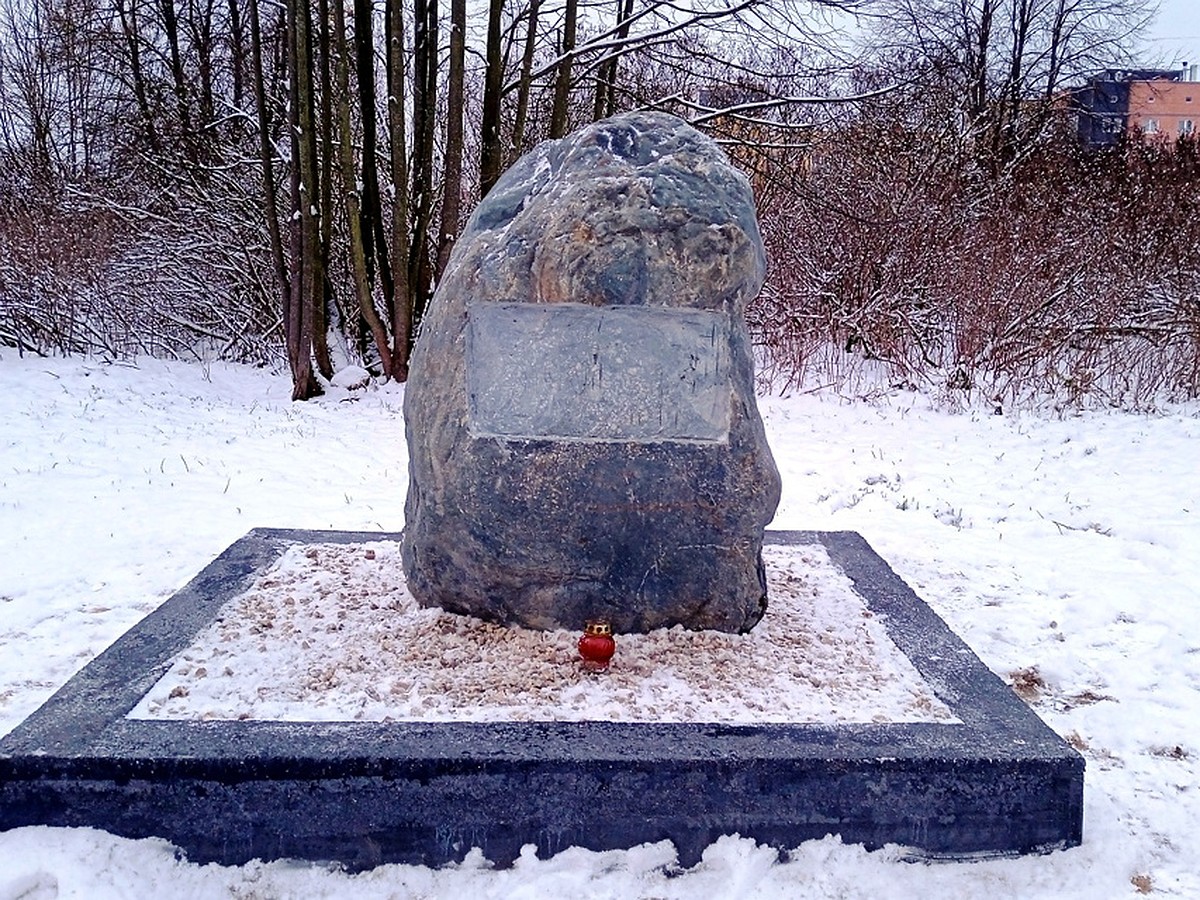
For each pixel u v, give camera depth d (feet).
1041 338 33.73
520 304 10.94
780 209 41.70
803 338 37.06
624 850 8.84
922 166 41.09
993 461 25.39
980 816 8.95
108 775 8.64
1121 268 36.52
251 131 42.04
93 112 52.34
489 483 10.85
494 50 35.42
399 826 8.75
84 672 10.37
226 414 31.30
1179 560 17.61
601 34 37.76
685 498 11.00
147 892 8.37
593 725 9.33
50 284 39.45
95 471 23.34
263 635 11.41
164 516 20.06
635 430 10.93
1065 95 52.75
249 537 15.44
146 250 42.42
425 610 12.03
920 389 34.50
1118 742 11.49
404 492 22.75
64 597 15.74
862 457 26.21
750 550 11.42
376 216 38.27
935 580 17.22
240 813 8.71
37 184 46.29
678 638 11.33
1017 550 18.81
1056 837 9.07
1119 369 33.65
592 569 11.12
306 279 34.50
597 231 10.79
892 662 11.12
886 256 38.32
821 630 11.98
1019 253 37.24
